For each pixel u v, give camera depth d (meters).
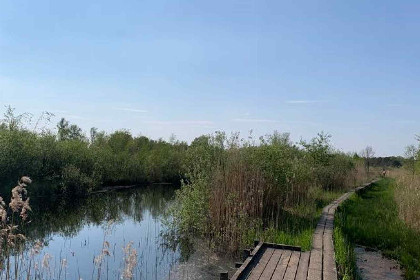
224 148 16.92
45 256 9.30
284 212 16.83
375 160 62.44
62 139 35.72
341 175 30.23
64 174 28.38
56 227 17.91
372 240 14.38
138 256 12.86
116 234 16.31
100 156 35.50
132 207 24.56
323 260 9.62
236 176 15.20
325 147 27.88
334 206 19.80
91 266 11.69
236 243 13.06
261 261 9.44
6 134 25.06
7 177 24.09
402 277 10.90
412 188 19.67
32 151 26.83
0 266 8.46
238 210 14.18
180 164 42.03
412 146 31.95
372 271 11.37
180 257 12.74
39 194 25.70
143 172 40.50
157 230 16.98
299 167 19.30
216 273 11.13
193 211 15.43
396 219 17.48
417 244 13.58
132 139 52.28
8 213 20.20
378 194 29.08
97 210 23.14
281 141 21.53
